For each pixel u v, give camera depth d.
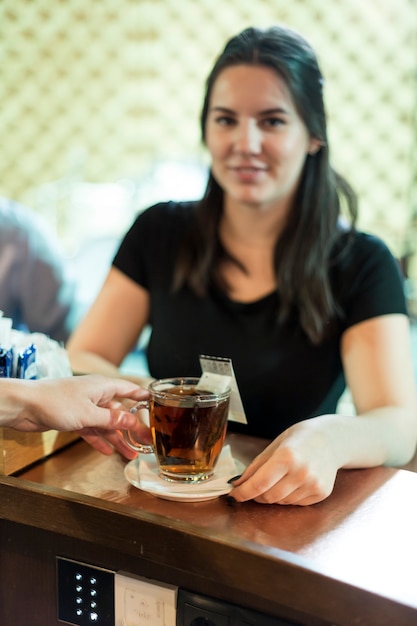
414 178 3.34
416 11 3.27
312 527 0.71
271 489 0.75
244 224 1.30
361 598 0.59
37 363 0.92
